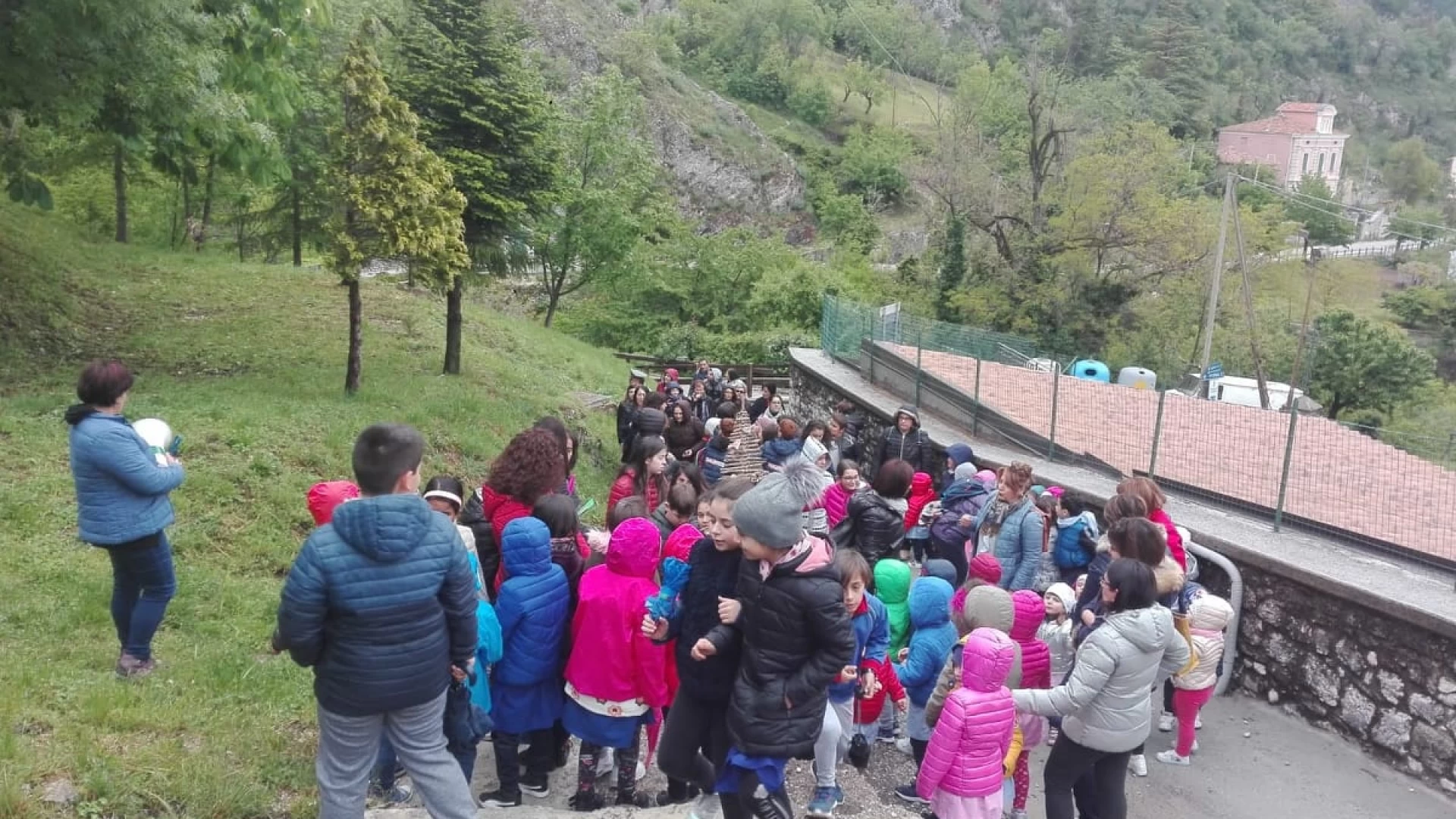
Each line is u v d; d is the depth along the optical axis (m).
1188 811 6.49
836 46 118.44
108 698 5.14
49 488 7.95
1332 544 8.75
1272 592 8.22
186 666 5.89
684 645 4.30
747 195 82.25
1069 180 37.78
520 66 15.40
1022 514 7.96
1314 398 38.56
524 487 5.91
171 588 5.59
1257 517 9.71
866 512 7.75
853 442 14.38
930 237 45.44
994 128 64.88
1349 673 7.51
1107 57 102.88
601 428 16.88
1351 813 6.52
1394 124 132.00
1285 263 47.47
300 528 8.94
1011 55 117.38
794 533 3.83
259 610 7.16
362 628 3.64
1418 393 38.31
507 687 5.12
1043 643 5.61
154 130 12.31
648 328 40.12
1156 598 5.20
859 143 91.75
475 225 14.80
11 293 13.96
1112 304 37.50
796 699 3.87
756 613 3.91
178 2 10.34
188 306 16.92
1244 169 81.00
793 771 6.24
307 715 5.71
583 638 5.05
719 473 11.45
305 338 15.73
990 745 4.80
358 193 11.64
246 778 4.75
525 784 5.55
